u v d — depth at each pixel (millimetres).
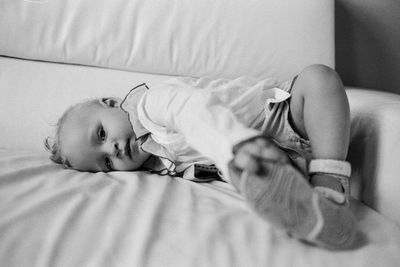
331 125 752
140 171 1022
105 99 1107
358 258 604
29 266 598
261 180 534
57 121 1169
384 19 1482
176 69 1227
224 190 887
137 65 1231
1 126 1194
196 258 607
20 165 947
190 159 954
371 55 1521
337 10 1476
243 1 1197
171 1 1204
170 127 833
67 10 1212
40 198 761
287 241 644
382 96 1014
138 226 687
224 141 585
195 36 1205
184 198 803
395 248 633
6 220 679
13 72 1244
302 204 549
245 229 680
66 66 1260
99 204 757
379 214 743
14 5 1202
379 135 811
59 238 646
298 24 1192
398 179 747
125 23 1210
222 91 910
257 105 898
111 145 986
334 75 805
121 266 599
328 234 574
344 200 632
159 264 598
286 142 894
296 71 1202
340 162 719
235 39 1199
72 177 901
